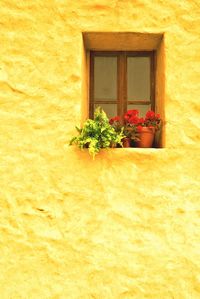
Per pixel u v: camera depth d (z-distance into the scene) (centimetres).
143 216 341
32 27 359
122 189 343
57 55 357
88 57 404
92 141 333
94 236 340
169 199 342
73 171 346
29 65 357
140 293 334
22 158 349
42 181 346
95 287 335
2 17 360
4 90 356
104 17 360
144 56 402
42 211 343
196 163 346
